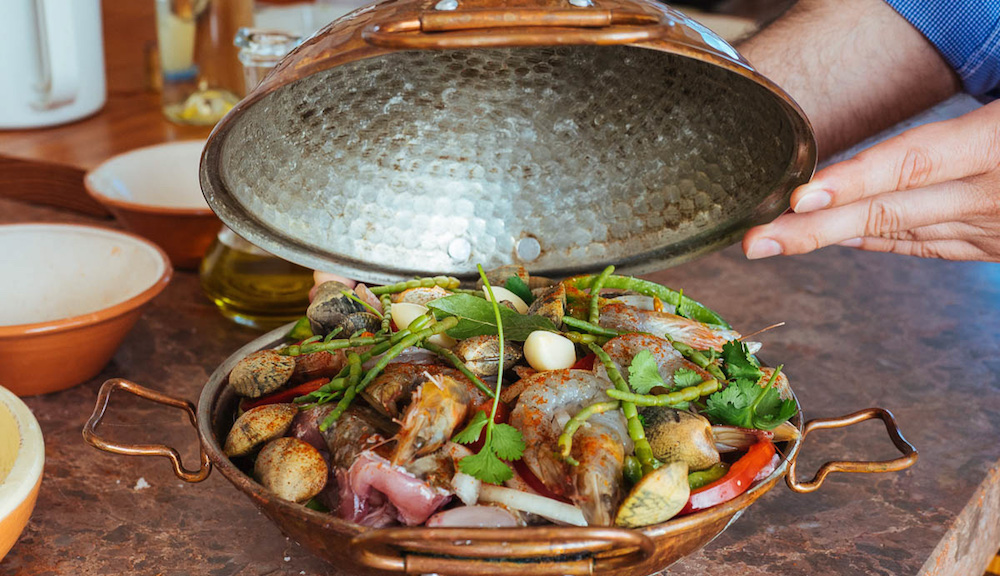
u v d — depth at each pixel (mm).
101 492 705
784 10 1000
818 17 948
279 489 574
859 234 726
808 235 712
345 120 690
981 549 755
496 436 571
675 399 593
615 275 747
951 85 945
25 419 617
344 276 738
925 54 926
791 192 680
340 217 732
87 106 1348
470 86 699
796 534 678
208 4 1276
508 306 695
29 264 853
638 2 575
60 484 709
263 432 602
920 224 727
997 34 886
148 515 686
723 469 595
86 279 858
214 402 640
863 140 969
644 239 754
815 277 1044
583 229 761
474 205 757
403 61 664
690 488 581
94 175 974
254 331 910
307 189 710
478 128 725
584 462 554
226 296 887
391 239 752
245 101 577
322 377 667
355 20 579
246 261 873
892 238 803
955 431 782
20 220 1133
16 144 1227
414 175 738
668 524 539
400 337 642
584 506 545
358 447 592
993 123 689
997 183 716
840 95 939
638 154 728
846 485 725
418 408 573
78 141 1251
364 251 749
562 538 504
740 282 1025
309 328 713
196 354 871
